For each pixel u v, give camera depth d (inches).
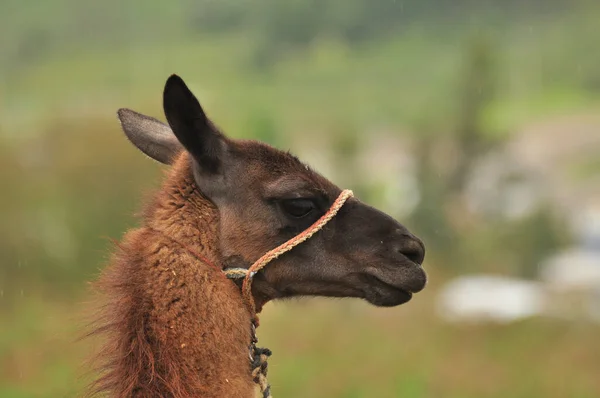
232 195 374.0
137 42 7608.3
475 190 2196.1
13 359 774.5
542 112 5472.4
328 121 4562.0
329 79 6815.9
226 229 370.6
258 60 7298.2
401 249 385.4
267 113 1919.3
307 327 1042.7
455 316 1196.5
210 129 370.6
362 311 1199.6
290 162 383.2
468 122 2272.4
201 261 358.3
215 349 346.6
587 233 2161.7
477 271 1752.0
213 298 353.1
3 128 1612.9
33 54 7229.3
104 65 6771.7
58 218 1242.6
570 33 7819.9
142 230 364.8
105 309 355.3
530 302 1360.7
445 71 6820.9
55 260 1208.2
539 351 954.7
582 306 1318.9
